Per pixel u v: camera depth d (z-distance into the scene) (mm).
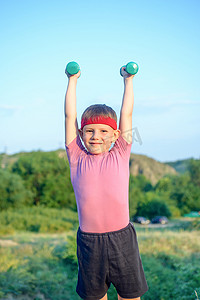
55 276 6828
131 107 1756
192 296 5246
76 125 1776
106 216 1545
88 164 1615
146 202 31156
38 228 19453
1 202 27688
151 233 14273
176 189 36031
